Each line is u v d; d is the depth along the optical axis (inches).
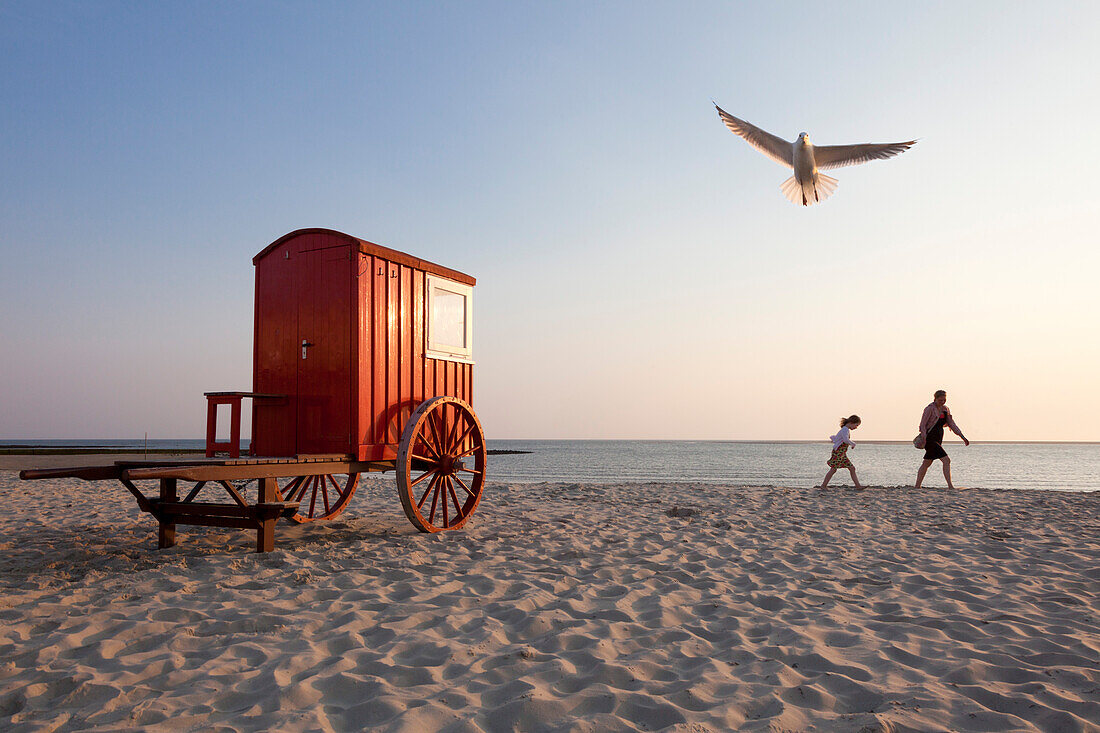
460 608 179.8
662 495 499.5
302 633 155.3
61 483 581.9
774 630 161.9
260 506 245.3
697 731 104.9
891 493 509.0
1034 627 162.2
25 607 173.3
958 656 141.7
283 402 300.7
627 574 224.7
